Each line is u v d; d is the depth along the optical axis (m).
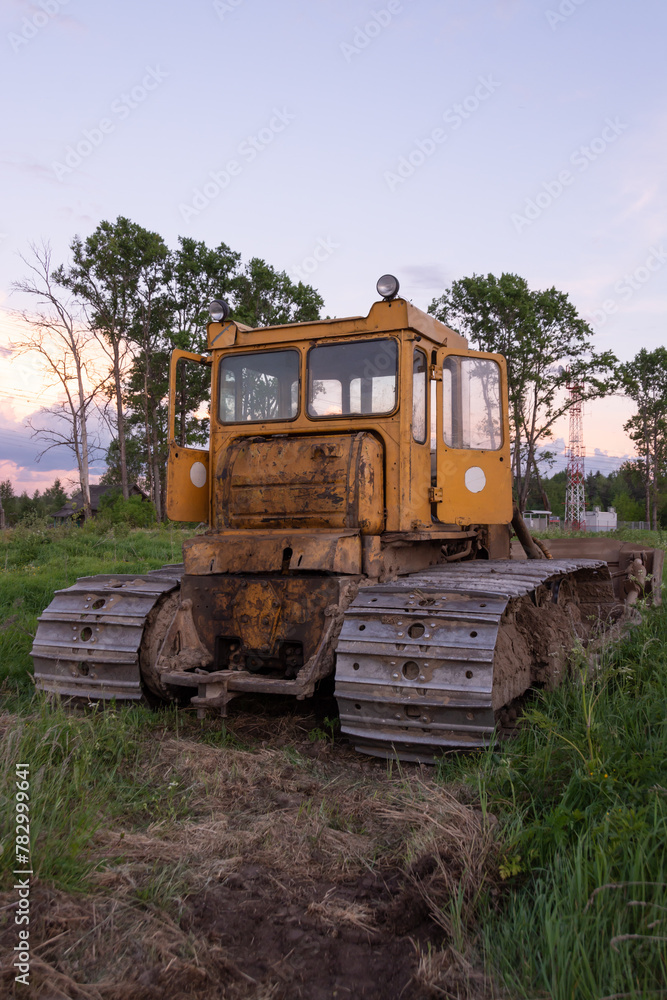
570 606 6.84
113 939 2.52
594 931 2.34
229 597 4.98
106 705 5.20
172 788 3.75
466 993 2.26
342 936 2.62
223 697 4.60
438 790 3.62
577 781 3.21
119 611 5.26
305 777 4.04
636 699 4.30
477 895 2.70
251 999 2.29
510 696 4.54
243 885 2.93
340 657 4.36
